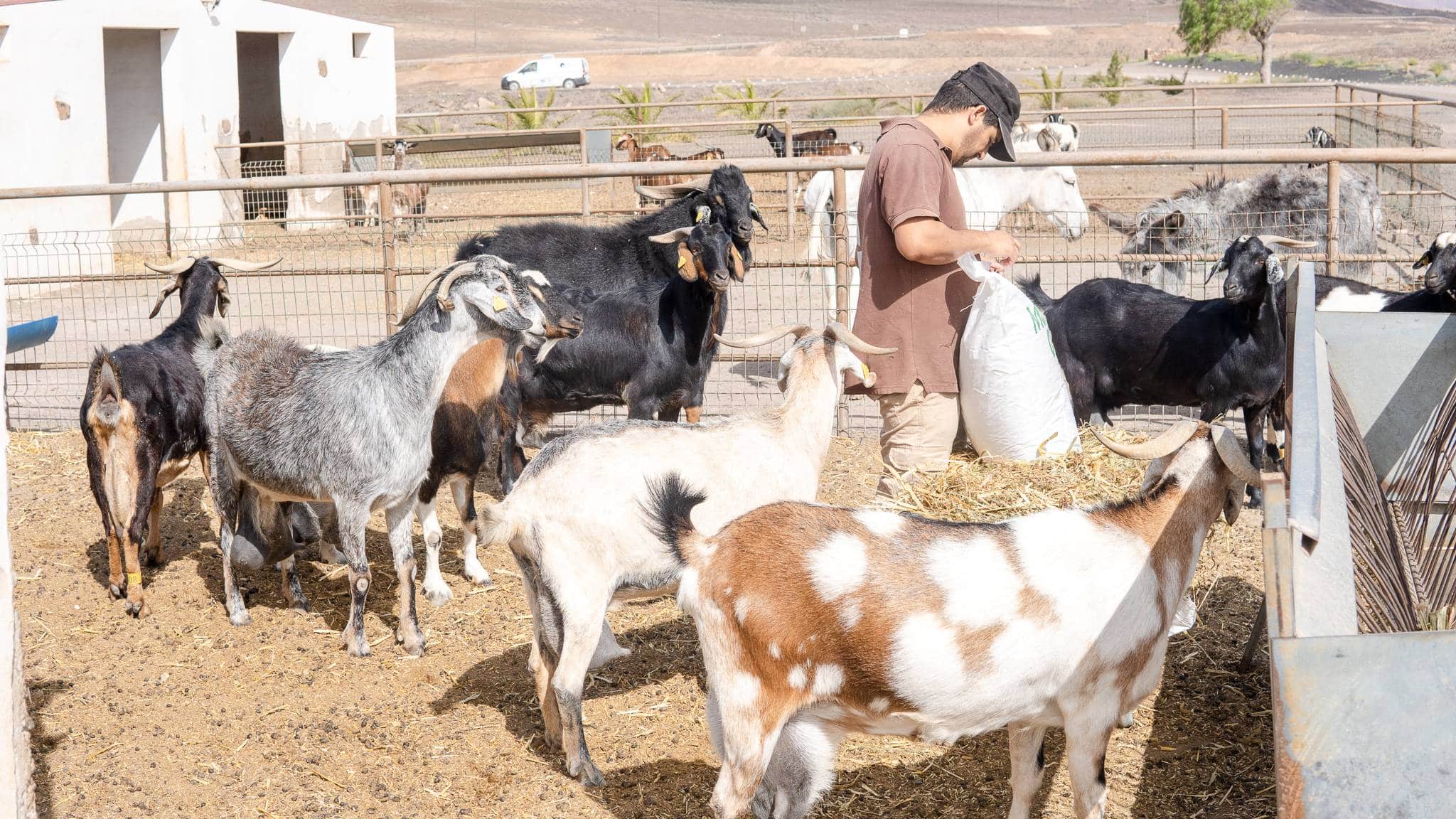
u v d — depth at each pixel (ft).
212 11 65.92
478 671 18.53
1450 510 14.73
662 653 18.90
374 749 16.25
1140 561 12.88
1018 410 18.13
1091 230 59.82
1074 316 25.79
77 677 18.20
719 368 35.86
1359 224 44.32
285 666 18.75
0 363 13.64
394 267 29.32
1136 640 12.82
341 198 73.20
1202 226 43.27
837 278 28.91
